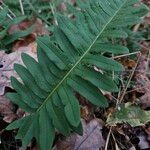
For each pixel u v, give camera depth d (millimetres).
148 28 378
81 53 231
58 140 246
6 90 268
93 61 227
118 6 254
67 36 231
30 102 223
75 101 216
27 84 223
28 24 361
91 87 219
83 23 241
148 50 353
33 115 224
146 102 293
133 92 300
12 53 291
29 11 372
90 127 256
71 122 208
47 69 224
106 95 286
